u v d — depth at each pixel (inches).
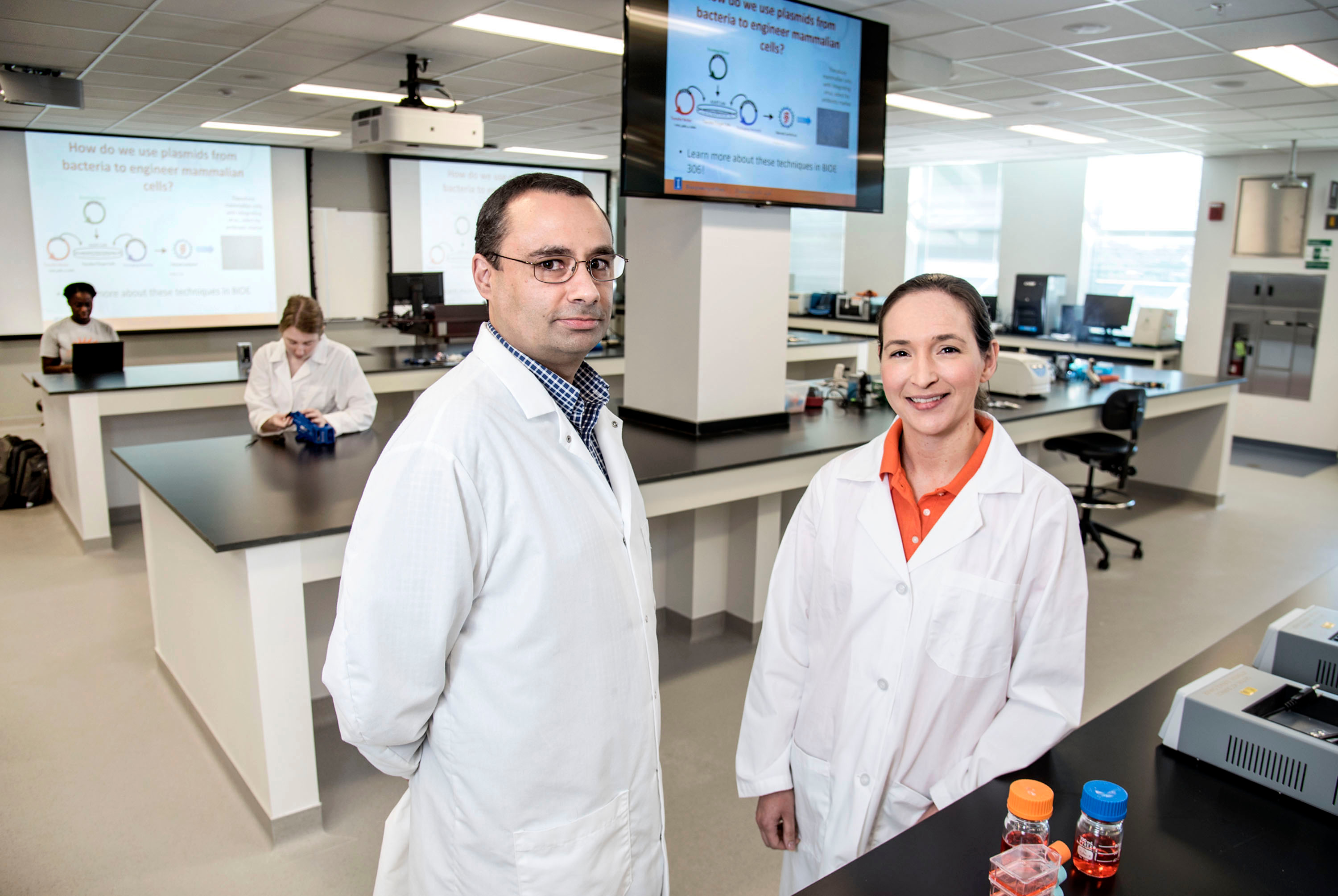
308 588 116.1
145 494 123.9
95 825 93.6
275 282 358.0
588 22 162.7
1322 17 145.1
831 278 443.5
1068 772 48.1
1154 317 319.0
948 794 48.2
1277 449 307.4
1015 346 341.7
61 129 303.3
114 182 319.9
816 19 142.6
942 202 395.2
